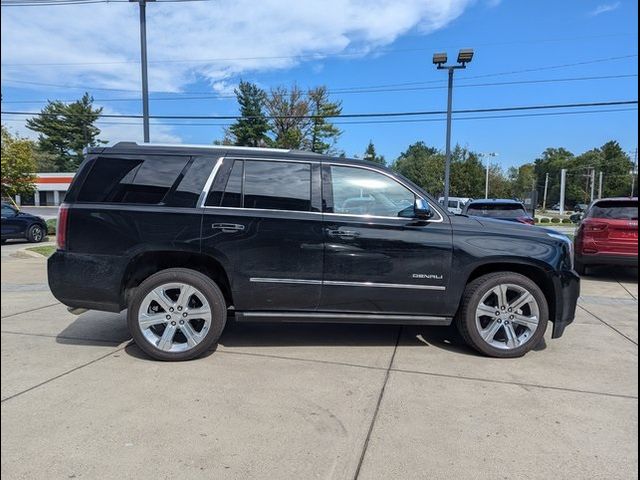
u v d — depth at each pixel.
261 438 3.17
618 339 5.52
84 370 4.33
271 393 3.87
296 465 2.88
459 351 4.98
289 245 4.61
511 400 3.79
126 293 4.77
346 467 2.86
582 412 3.59
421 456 2.98
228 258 4.60
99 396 3.77
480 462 2.92
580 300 7.86
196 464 2.87
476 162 60.25
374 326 5.93
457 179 58.16
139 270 4.83
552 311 4.96
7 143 25.91
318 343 5.20
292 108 46.72
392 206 4.78
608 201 9.84
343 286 4.66
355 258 4.64
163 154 4.75
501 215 12.52
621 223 9.42
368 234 4.65
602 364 4.64
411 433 3.26
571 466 2.88
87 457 2.93
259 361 4.61
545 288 4.99
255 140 48.53
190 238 4.57
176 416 3.46
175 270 4.61
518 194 113.88
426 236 4.69
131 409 3.56
